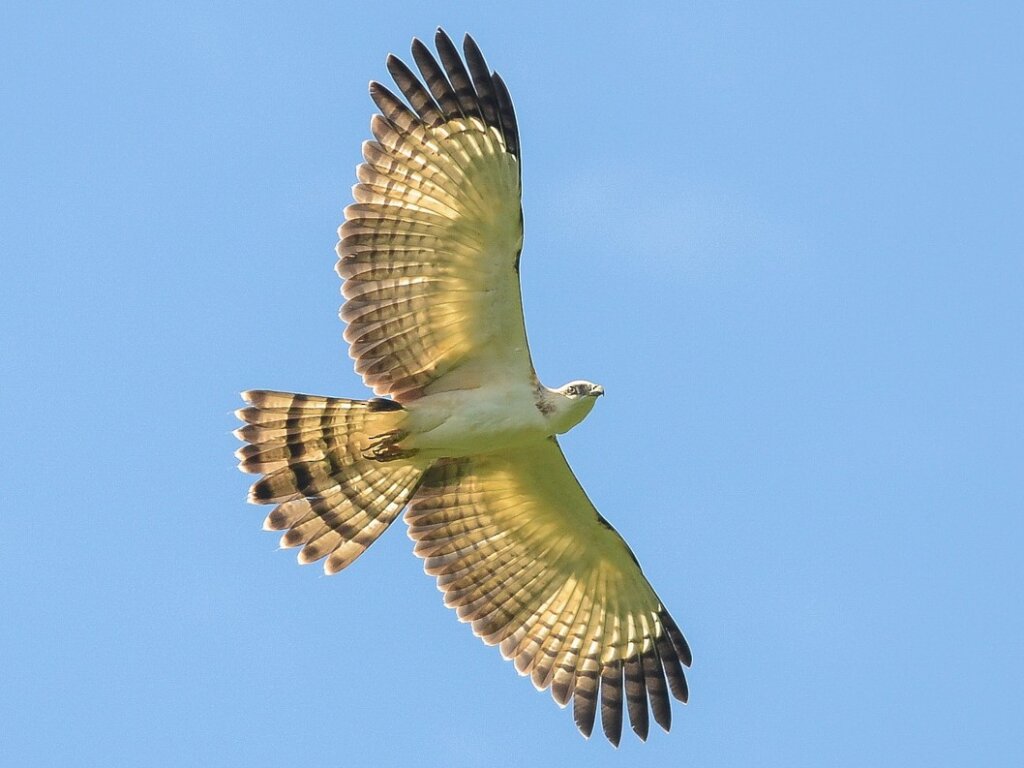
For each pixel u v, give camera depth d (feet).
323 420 55.67
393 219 53.83
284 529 57.93
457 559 62.54
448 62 53.42
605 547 62.34
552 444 58.65
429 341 55.36
